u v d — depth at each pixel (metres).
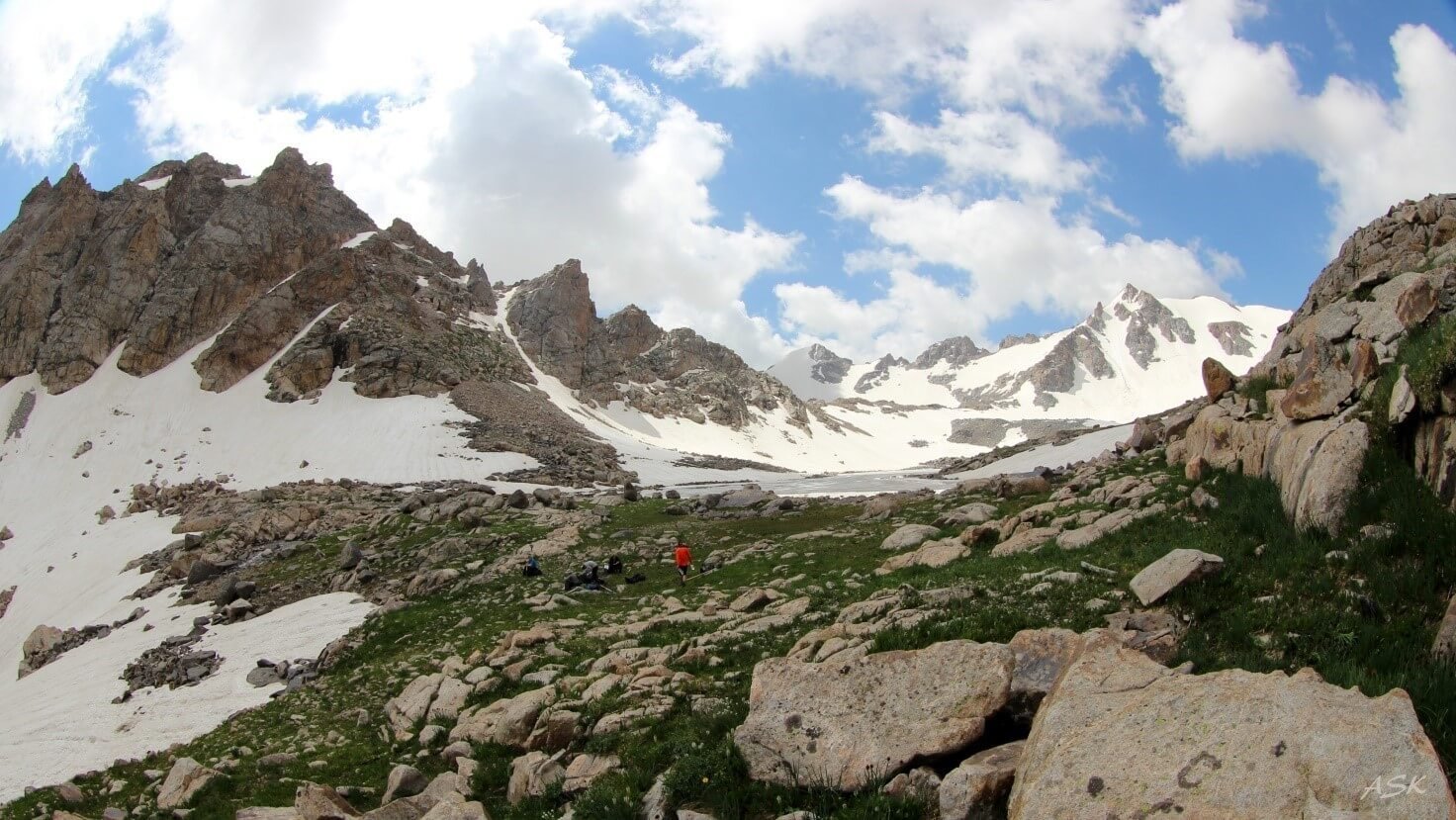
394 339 135.12
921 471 133.88
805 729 13.28
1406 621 14.47
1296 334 32.59
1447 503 16.97
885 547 36.50
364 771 23.14
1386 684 12.01
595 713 19.08
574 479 93.44
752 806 12.69
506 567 46.81
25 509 93.56
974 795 10.62
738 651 22.05
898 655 13.82
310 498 80.31
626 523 56.12
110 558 73.88
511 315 188.62
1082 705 10.74
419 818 17.34
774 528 49.47
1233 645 14.99
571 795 15.85
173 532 76.31
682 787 13.41
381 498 76.88
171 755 30.31
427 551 53.34
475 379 138.12
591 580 40.06
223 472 100.62
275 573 56.00
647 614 31.31
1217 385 35.09
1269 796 8.64
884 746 12.50
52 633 56.09
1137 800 9.18
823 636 19.06
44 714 38.91
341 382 125.50
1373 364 21.89
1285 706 9.47
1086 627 16.52
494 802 17.44
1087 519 28.20
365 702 30.09
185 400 119.06
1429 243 33.66
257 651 41.47
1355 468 19.05
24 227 148.12
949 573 25.47
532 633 29.58
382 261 163.38
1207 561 17.83
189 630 48.31
